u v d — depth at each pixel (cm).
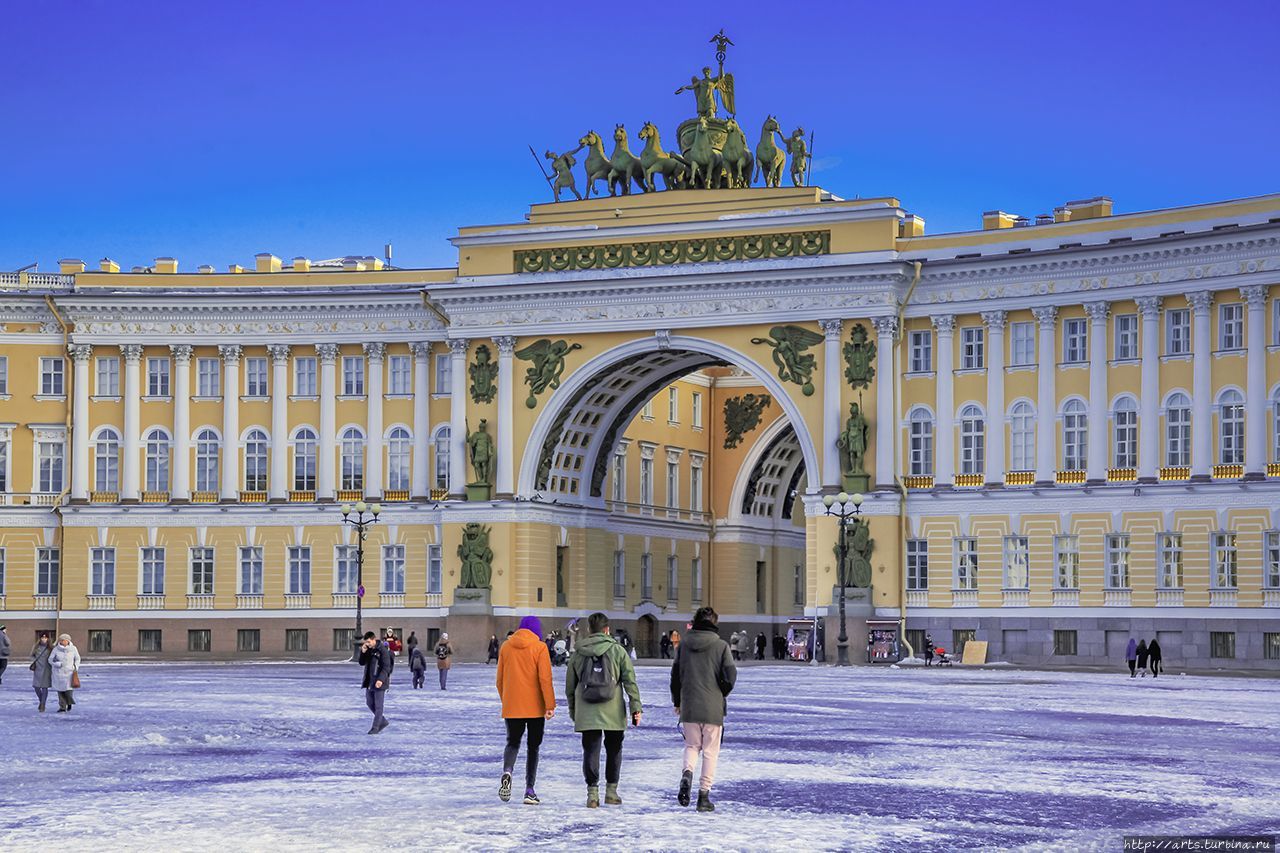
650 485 10775
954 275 8694
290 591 9788
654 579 10788
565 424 9519
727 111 9438
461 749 3547
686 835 2302
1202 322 8144
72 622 9862
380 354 9750
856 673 7531
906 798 2706
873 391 8750
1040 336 8525
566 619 9756
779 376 8919
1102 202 8744
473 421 9531
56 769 3123
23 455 9944
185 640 9825
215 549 9844
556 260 9381
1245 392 8038
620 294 9231
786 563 11688
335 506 9731
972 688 6134
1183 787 2866
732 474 11294
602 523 10094
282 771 3081
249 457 9875
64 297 9812
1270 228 7900
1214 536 8081
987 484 8606
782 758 3359
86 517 9875
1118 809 2594
